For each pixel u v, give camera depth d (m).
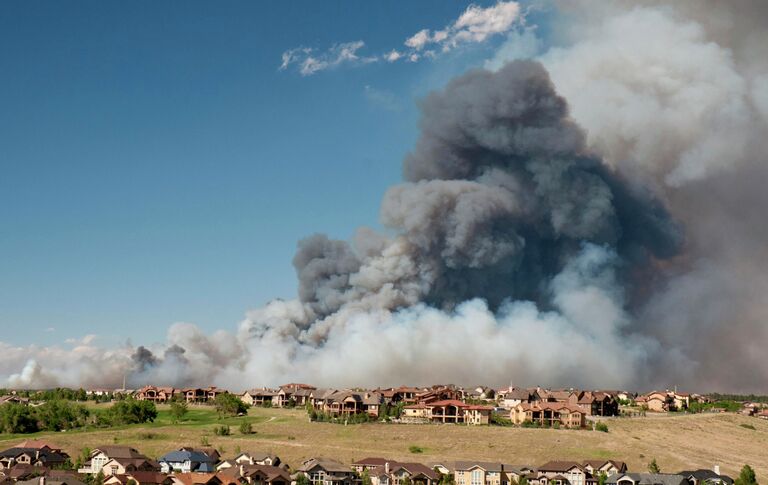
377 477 161.12
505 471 167.00
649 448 187.00
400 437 198.75
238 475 157.00
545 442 191.38
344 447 189.75
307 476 162.00
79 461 168.25
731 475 167.88
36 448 174.12
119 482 148.75
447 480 163.12
